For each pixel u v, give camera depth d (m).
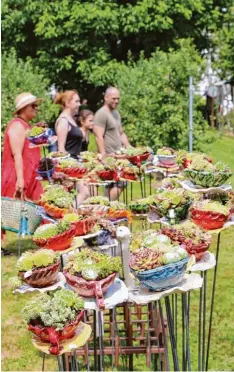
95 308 2.11
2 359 3.59
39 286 2.29
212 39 13.71
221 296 4.34
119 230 2.78
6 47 14.22
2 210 4.96
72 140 5.31
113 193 5.08
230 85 12.69
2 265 5.21
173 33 13.91
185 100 8.77
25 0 13.20
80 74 14.14
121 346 3.43
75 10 12.79
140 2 12.95
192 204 2.63
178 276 2.06
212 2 13.88
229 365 3.37
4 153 5.23
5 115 10.16
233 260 5.03
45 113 11.20
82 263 2.18
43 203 3.22
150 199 2.84
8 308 4.34
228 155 8.86
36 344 1.94
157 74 8.80
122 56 14.52
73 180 4.22
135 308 3.91
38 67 13.54
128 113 8.91
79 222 2.72
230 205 2.67
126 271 2.73
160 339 3.36
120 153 4.42
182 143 8.70
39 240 2.54
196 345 3.61
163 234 2.29
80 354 3.24
